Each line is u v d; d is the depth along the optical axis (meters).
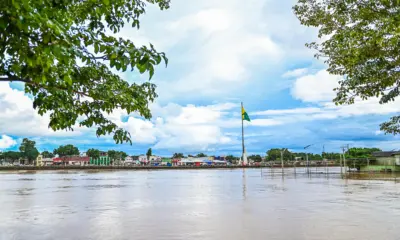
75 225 13.23
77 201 21.30
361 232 11.45
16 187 34.28
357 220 13.62
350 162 58.94
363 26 6.93
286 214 15.36
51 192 28.17
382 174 48.62
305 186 31.19
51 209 17.73
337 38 7.35
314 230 11.85
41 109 5.80
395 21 6.01
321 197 21.95
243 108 83.56
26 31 3.56
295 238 10.80
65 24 4.61
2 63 4.65
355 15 7.14
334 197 21.86
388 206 17.56
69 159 166.00
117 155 178.88
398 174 47.72
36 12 3.47
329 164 128.75
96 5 5.65
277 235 11.22
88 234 11.69
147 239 10.93
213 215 15.41
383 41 6.43
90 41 4.55
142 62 4.25
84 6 5.60
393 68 7.24
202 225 13.05
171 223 13.52
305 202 19.52
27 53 3.93
